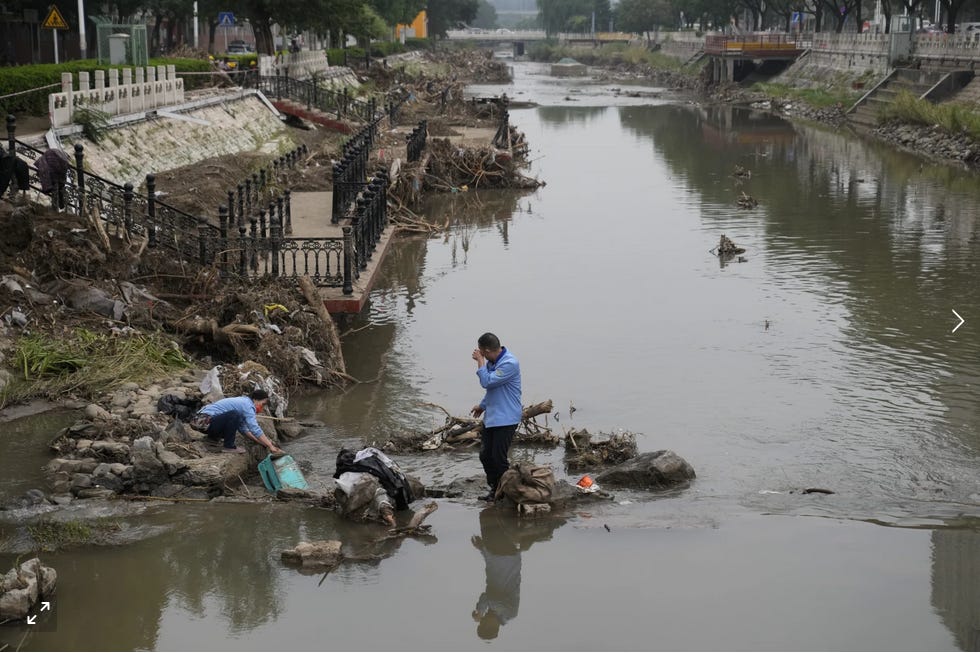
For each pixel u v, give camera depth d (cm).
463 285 2136
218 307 1526
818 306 1938
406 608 859
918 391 1459
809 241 2564
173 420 1198
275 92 4175
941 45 5597
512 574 920
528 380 1533
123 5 5009
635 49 13775
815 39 7900
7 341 1356
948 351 1648
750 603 862
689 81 9806
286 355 1448
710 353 1658
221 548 960
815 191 3441
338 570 926
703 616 839
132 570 911
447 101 6094
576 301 2003
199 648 789
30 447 1148
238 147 3181
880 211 3012
